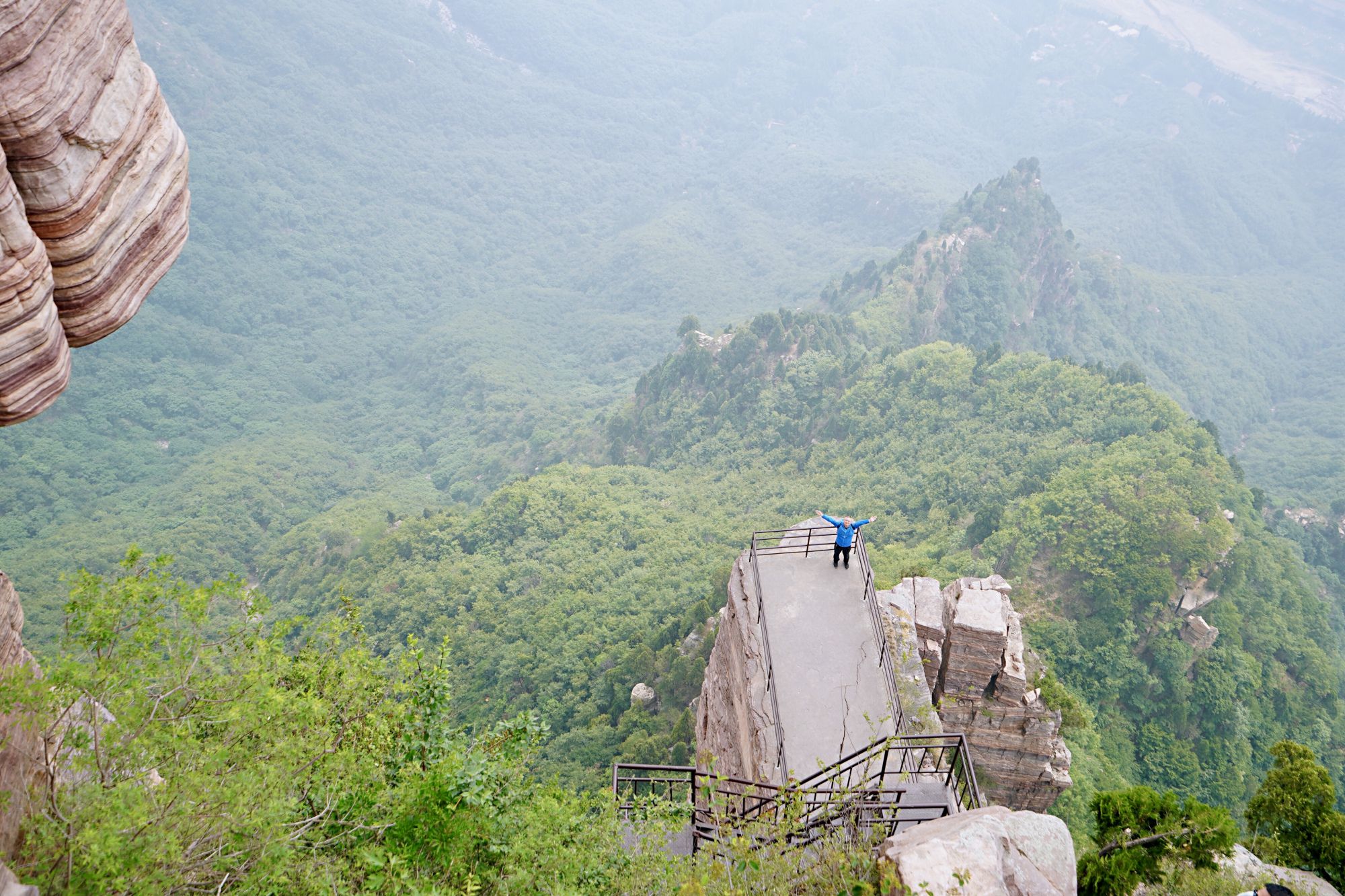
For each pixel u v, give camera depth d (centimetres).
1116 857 1504
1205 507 7638
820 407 14962
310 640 1240
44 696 793
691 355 17025
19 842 825
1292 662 7494
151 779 880
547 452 19250
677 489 14388
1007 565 8175
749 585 2022
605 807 1329
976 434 11950
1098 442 10450
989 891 892
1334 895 1655
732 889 1019
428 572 11688
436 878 1038
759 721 1688
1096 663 7094
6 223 761
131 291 959
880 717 1630
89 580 860
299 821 955
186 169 1016
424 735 1341
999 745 2728
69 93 801
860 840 1096
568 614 9662
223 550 17062
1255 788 6388
